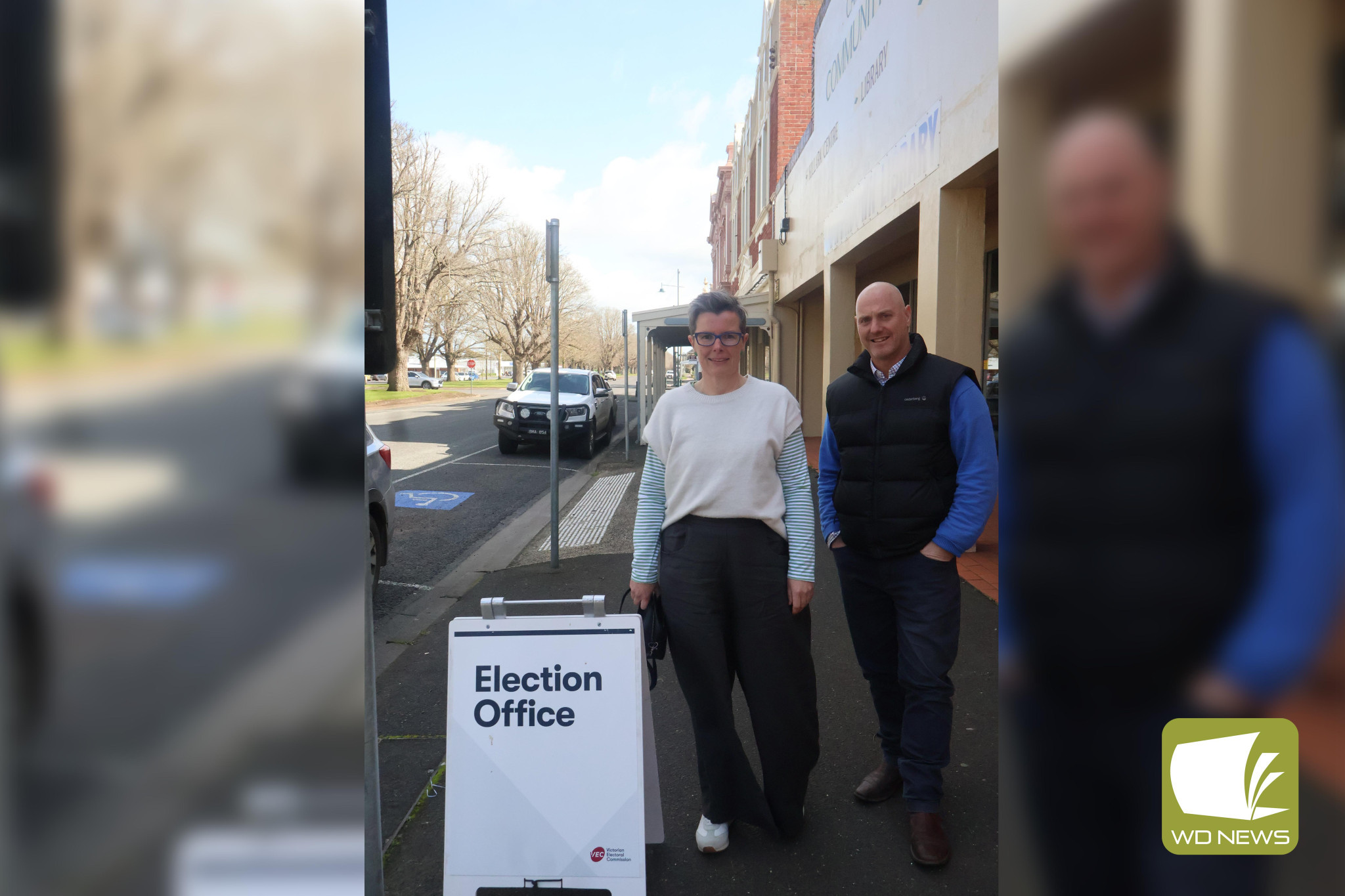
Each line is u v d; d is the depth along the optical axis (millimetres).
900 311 2523
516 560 6516
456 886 2178
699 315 2445
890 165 7562
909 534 2457
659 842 2312
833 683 3814
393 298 1581
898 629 2549
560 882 2154
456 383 68438
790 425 2479
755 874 2369
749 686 2467
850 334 10625
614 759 2207
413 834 2602
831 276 10492
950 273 6211
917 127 6699
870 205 8320
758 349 22625
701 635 2424
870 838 2541
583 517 8367
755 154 20703
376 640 4559
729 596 2441
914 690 2482
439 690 3799
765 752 2471
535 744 2225
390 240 1562
